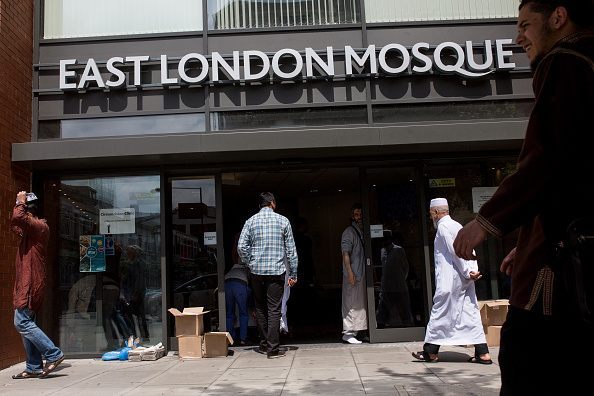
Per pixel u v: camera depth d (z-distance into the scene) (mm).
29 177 7734
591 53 1645
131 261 7773
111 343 7645
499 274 7840
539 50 1828
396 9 8008
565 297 1631
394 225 7949
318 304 12391
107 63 7590
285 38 7863
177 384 5660
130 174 7898
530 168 1632
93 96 7707
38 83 7773
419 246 7910
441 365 6098
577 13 1758
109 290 7762
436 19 7992
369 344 7738
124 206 7871
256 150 7219
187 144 7172
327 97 7703
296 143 7188
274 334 6934
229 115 7684
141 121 7668
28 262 6195
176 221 7977
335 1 8016
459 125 7246
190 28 7938
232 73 7582
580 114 1587
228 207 12297
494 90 7766
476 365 6043
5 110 7008
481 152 7922
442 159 7945
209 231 7961
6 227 6965
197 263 7941
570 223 1608
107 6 7988
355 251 7977
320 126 7660
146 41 7859
